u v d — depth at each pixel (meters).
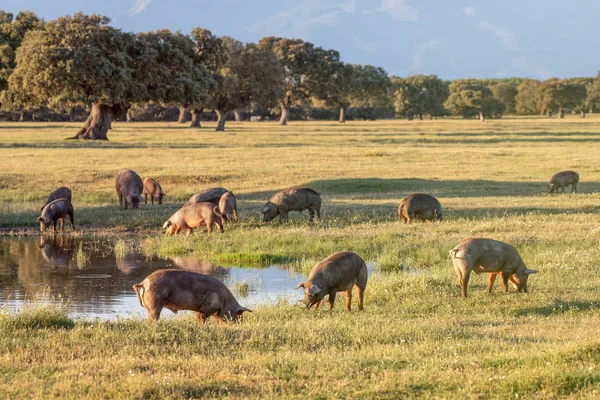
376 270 23.78
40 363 11.77
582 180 49.69
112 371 11.18
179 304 15.22
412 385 10.50
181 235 30.81
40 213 36.22
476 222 31.14
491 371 11.03
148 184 39.97
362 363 11.70
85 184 46.41
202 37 100.88
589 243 25.91
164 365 11.48
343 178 48.97
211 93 107.38
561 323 15.15
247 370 11.34
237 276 23.89
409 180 47.81
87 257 27.06
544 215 32.75
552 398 9.91
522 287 18.97
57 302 20.06
